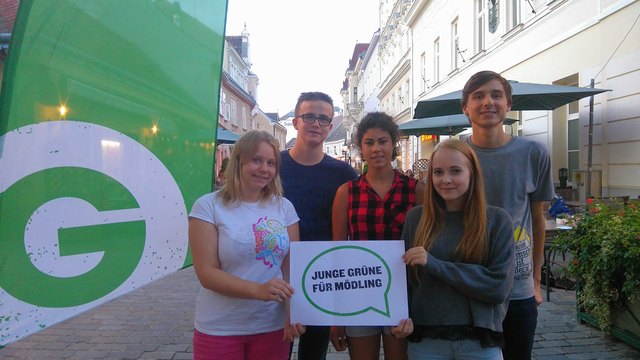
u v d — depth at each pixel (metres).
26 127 1.66
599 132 8.05
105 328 4.42
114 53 2.00
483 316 1.90
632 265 3.48
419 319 2.01
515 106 7.49
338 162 2.86
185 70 2.43
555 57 9.65
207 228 1.99
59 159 1.78
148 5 2.17
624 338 3.78
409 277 2.10
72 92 1.81
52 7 1.73
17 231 1.65
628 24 7.34
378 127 2.44
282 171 2.78
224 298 2.00
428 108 7.73
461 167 1.97
